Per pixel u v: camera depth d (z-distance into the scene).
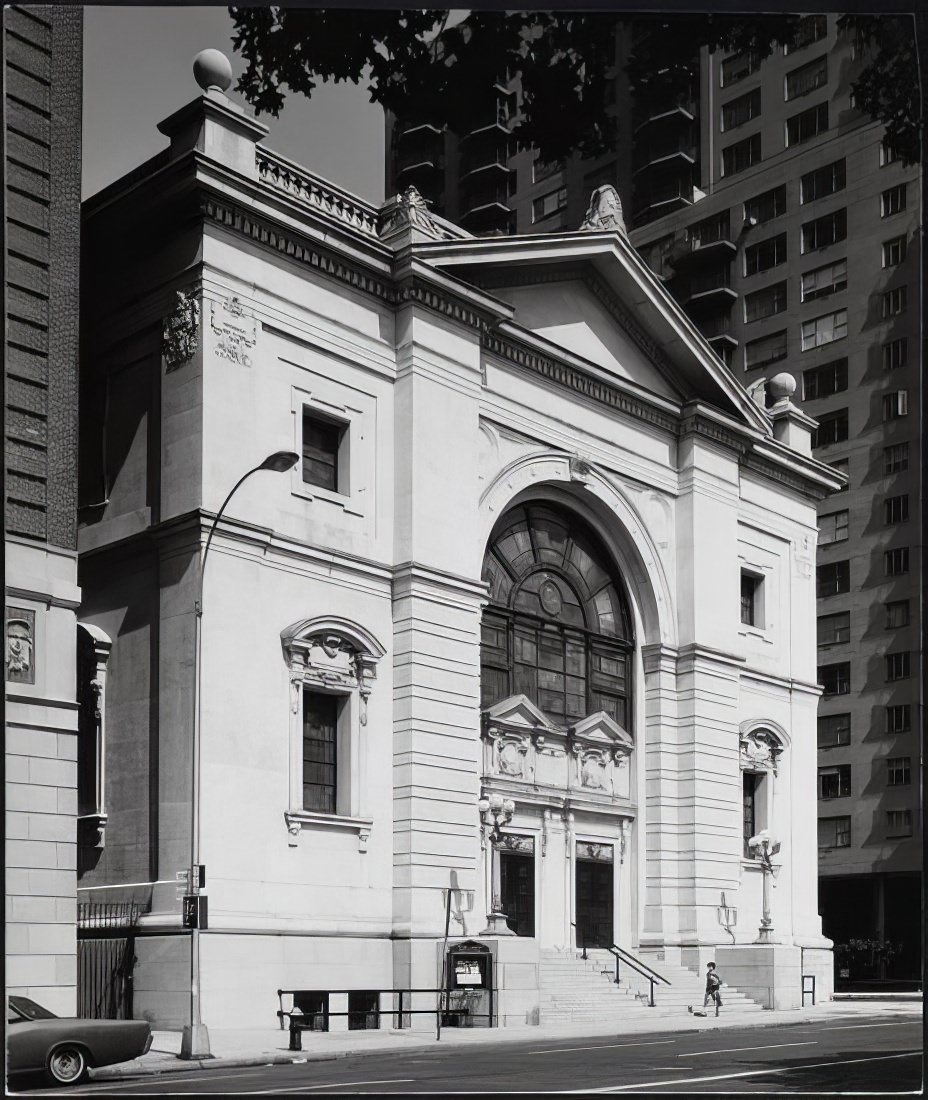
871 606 71.06
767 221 68.75
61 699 25.86
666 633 46.22
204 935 29.94
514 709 40.47
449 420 37.81
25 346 26.06
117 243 34.28
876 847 70.19
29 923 24.78
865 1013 42.00
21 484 25.75
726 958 44.38
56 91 27.09
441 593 36.62
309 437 35.47
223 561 31.89
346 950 33.16
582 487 43.31
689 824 45.09
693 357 46.97
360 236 35.94
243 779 31.56
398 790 35.25
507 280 41.41
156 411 33.22
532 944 34.69
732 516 49.16
